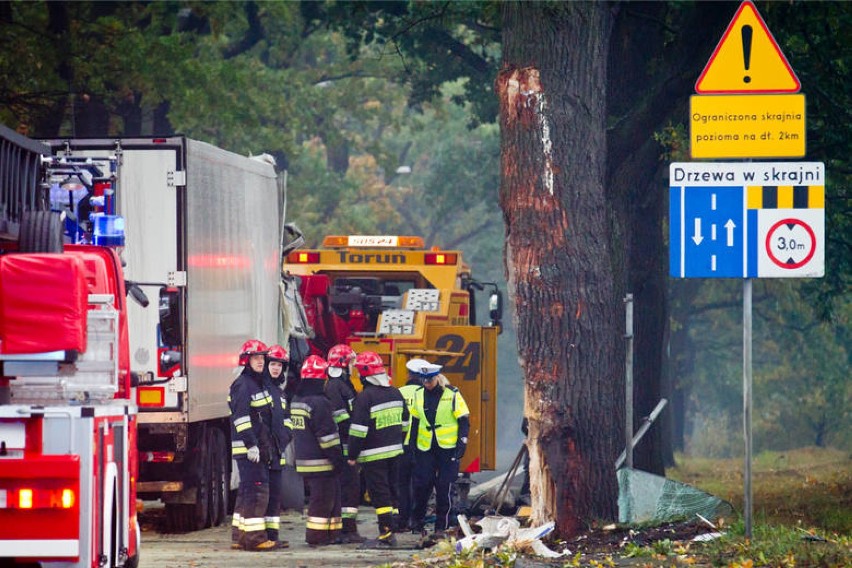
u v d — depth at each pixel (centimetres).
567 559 3612
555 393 4022
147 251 4766
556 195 4031
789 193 3591
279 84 12550
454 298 6888
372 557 4194
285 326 6200
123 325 3322
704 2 5928
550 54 4047
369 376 4600
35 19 8900
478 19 7794
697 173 3603
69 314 2666
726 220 3600
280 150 12050
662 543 3688
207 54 11350
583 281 4041
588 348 4038
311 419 4550
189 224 4803
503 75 4100
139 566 3872
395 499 4678
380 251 7119
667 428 10681
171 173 4769
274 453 4475
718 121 3591
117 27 8931
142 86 9250
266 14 11738
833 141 7200
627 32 6556
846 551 3375
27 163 3188
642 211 6888
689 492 4241
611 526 3997
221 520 5284
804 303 14000
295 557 4178
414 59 10456
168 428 4766
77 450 2633
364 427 4528
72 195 3750
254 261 5725
